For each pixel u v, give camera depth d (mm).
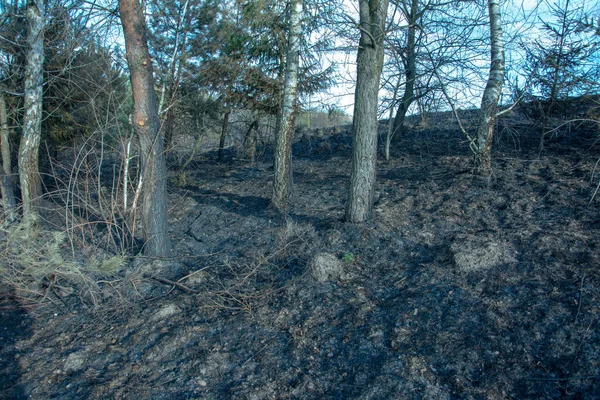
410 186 7824
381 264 5355
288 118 7777
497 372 3387
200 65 10805
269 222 7379
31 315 5023
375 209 6859
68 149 9812
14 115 9516
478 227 5801
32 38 7117
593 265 4363
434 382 3404
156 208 6125
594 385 3111
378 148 11711
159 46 10633
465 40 7828
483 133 7562
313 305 4633
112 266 5184
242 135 13391
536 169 7426
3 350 4363
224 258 6230
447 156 9523
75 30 8039
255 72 9703
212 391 3566
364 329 4125
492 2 7371
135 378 3793
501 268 4676
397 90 9266
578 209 5645
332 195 8336
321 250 5867
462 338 3799
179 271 5910
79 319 4867
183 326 4449
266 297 4941
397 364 3613
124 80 9602
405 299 4469
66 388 3734
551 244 4918
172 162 12078
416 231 5934
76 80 9367
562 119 8734
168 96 9695
